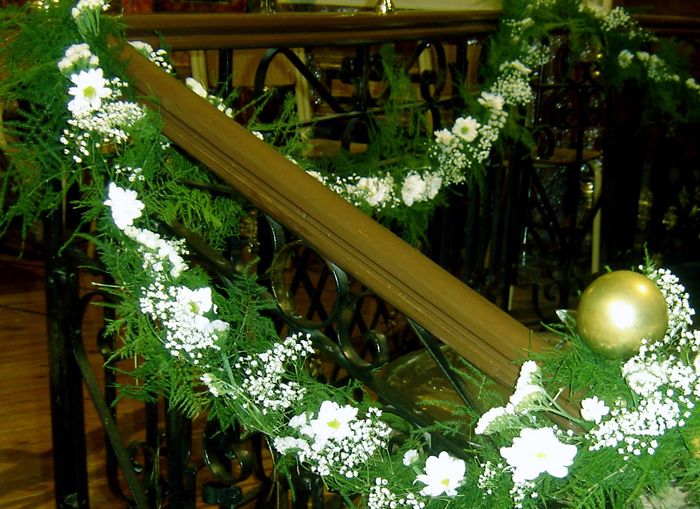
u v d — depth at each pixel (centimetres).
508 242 312
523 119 306
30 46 176
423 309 139
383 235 143
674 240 381
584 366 128
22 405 339
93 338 395
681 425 120
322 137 369
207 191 181
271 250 236
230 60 219
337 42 227
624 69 326
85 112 165
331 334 297
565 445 121
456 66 284
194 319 155
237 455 181
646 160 398
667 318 127
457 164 274
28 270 490
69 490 208
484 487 133
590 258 414
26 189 179
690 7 466
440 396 219
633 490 122
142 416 332
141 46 185
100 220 169
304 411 151
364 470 147
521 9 282
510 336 136
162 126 162
